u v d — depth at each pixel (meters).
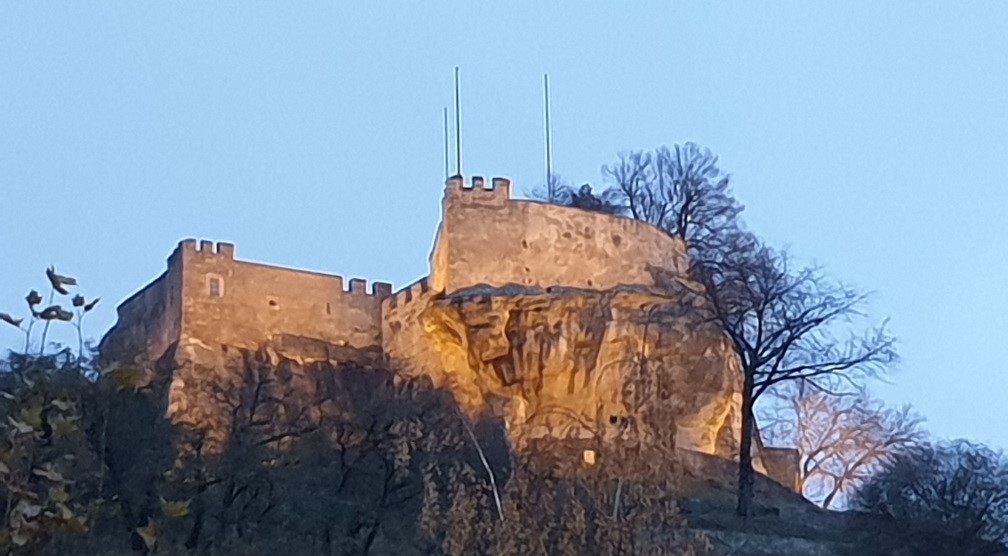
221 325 105.62
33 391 31.14
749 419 95.69
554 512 59.03
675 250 111.94
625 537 58.38
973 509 88.88
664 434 90.25
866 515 90.81
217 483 82.25
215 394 96.62
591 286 107.44
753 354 97.25
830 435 121.62
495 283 106.25
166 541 74.31
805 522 92.69
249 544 78.56
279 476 86.31
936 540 86.81
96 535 68.06
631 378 100.56
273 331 106.94
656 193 123.62
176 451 80.44
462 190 107.69
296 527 82.00
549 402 102.44
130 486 73.62
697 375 104.31
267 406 98.00
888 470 98.50
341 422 92.12
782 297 101.19
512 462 77.44
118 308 115.25
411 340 107.56
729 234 117.06
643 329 104.75
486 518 58.88
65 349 58.97
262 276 107.62
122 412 76.75
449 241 106.94
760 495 100.50
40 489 31.77
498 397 102.44
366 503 84.88
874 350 100.69
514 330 104.38
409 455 83.50
